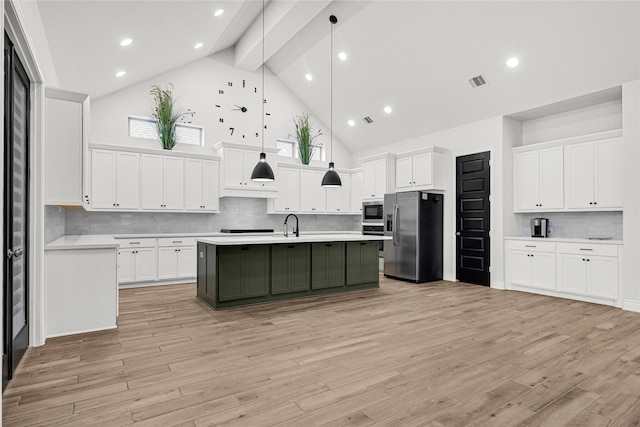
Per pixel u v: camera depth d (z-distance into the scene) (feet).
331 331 11.24
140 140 20.39
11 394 7.06
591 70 14.61
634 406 6.79
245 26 20.81
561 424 6.19
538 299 16.01
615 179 15.17
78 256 10.84
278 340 10.37
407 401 6.92
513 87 17.04
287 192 24.12
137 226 19.83
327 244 16.85
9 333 7.56
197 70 22.34
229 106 23.39
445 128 21.52
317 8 16.39
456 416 6.41
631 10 12.22
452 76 18.11
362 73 20.92
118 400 6.86
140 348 9.64
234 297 14.23
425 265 20.57
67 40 12.22
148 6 12.52
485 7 14.28
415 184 21.81
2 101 5.01
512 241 18.30
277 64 24.31
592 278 15.28
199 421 6.18
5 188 7.24
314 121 27.14
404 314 13.34
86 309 10.96
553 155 17.37
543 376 8.07
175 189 19.86
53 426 6.00
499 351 9.58
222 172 21.17
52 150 10.73
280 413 6.46
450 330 11.40
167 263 19.08
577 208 16.43
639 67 13.60
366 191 24.79
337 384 7.62
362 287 18.13
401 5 15.88
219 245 13.78
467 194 20.35
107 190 17.99
